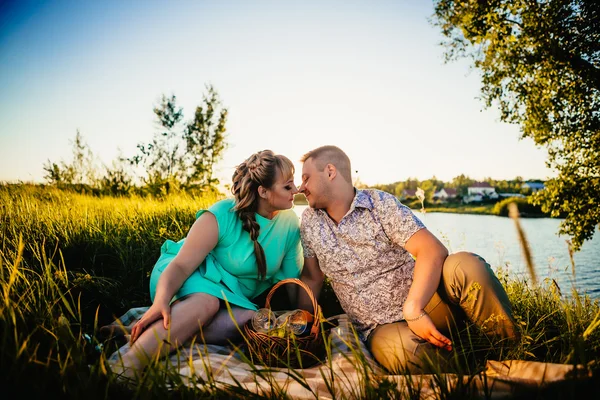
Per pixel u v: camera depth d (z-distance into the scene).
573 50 11.19
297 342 2.20
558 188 11.90
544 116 11.88
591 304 2.73
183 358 2.26
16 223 3.92
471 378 1.56
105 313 2.97
